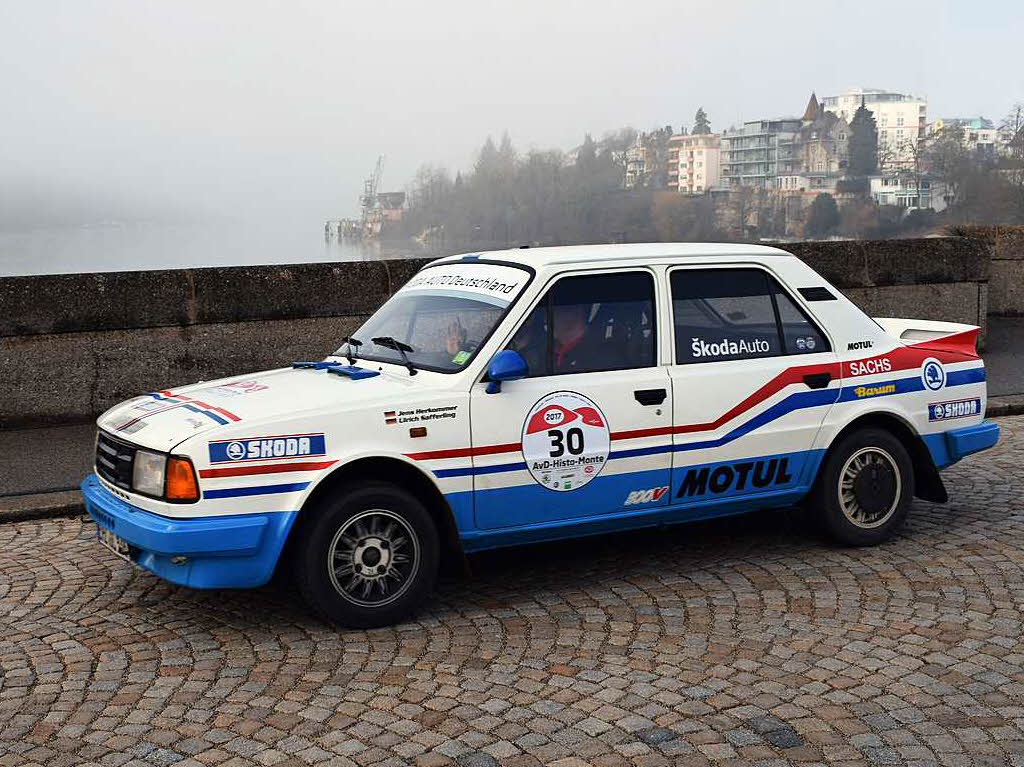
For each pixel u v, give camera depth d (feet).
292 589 20.71
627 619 19.01
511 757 14.01
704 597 20.06
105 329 35.40
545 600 20.08
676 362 20.84
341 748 14.33
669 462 20.66
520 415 19.38
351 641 18.15
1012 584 20.36
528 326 19.76
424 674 16.75
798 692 15.87
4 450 31.94
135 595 20.63
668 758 13.92
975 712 15.12
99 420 20.66
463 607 19.77
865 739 14.37
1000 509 25.53
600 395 19.99
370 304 38.11
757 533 24.06
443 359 19.77
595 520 20.25
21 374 34.65
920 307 46.21
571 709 15.40
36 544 24.12
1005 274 54.85
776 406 21.58
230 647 17.97
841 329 22.59
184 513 17.63
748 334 21.63
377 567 18.65
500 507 19.40
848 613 19.06
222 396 19.67
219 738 14.70
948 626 18.34
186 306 36.17
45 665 17.34
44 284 34.73
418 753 14.15
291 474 17.95
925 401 23.34
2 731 15.01
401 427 18.60
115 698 16.05
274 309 37.09
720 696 15.76
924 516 25.12
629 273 20.74
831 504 22.40
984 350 47.03
